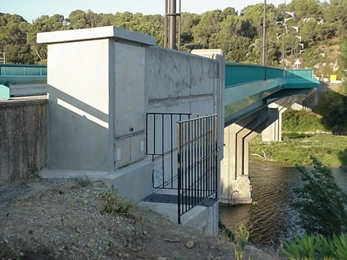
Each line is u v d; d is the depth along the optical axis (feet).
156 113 27.45
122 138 24.67
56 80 24.04
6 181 20.59
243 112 72.28
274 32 325.21
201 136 29.01
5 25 192.24
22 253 15.03
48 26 213.25
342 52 222.28
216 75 43.93
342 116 201.67
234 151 98.68
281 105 167.73
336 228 48.06
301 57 306.35
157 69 29.37
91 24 264.31
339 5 340.80
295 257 16.58
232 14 370.32
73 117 23.82
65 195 20.75
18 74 54.49
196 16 352.90
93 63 23.43
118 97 24.14
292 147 155.22
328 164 136.46
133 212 21.27
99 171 23.52
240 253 18.62
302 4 361.92
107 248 16.87
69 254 15.72
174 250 18.37
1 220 17.12
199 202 27.99
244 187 95.45
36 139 23.12
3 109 20.25
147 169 26.84
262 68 73.61
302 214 50.88
